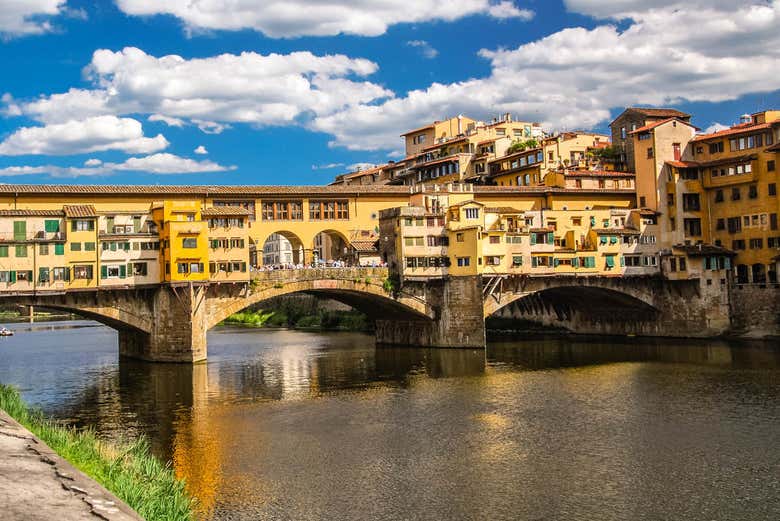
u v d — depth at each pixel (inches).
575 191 4328.3
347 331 5108.3
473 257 3754.9
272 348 4062.5
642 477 1576.0
